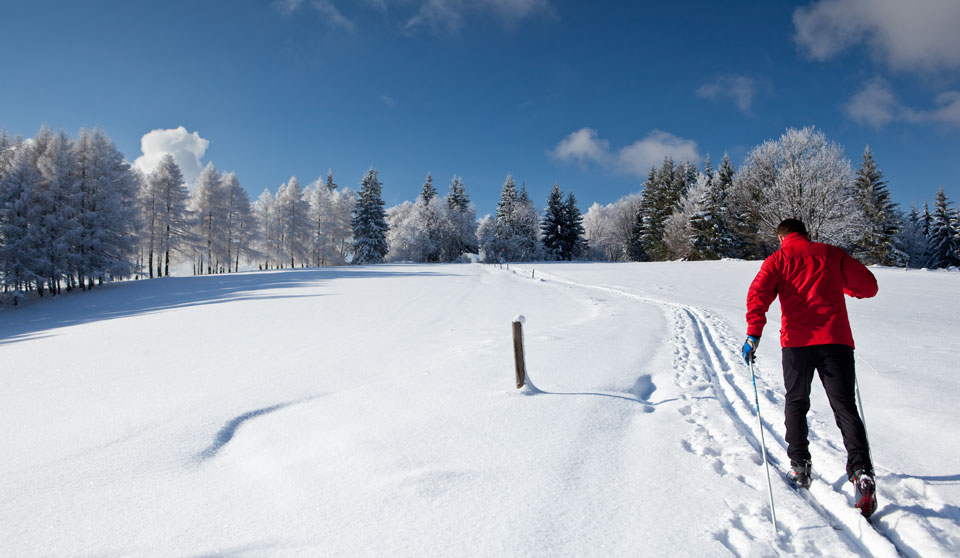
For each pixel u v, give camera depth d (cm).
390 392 485
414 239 6191
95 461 325
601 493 264
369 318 1173
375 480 283
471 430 366
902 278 1978
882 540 213
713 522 234
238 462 322
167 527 237
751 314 283
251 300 1683
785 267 282
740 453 321
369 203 5844
